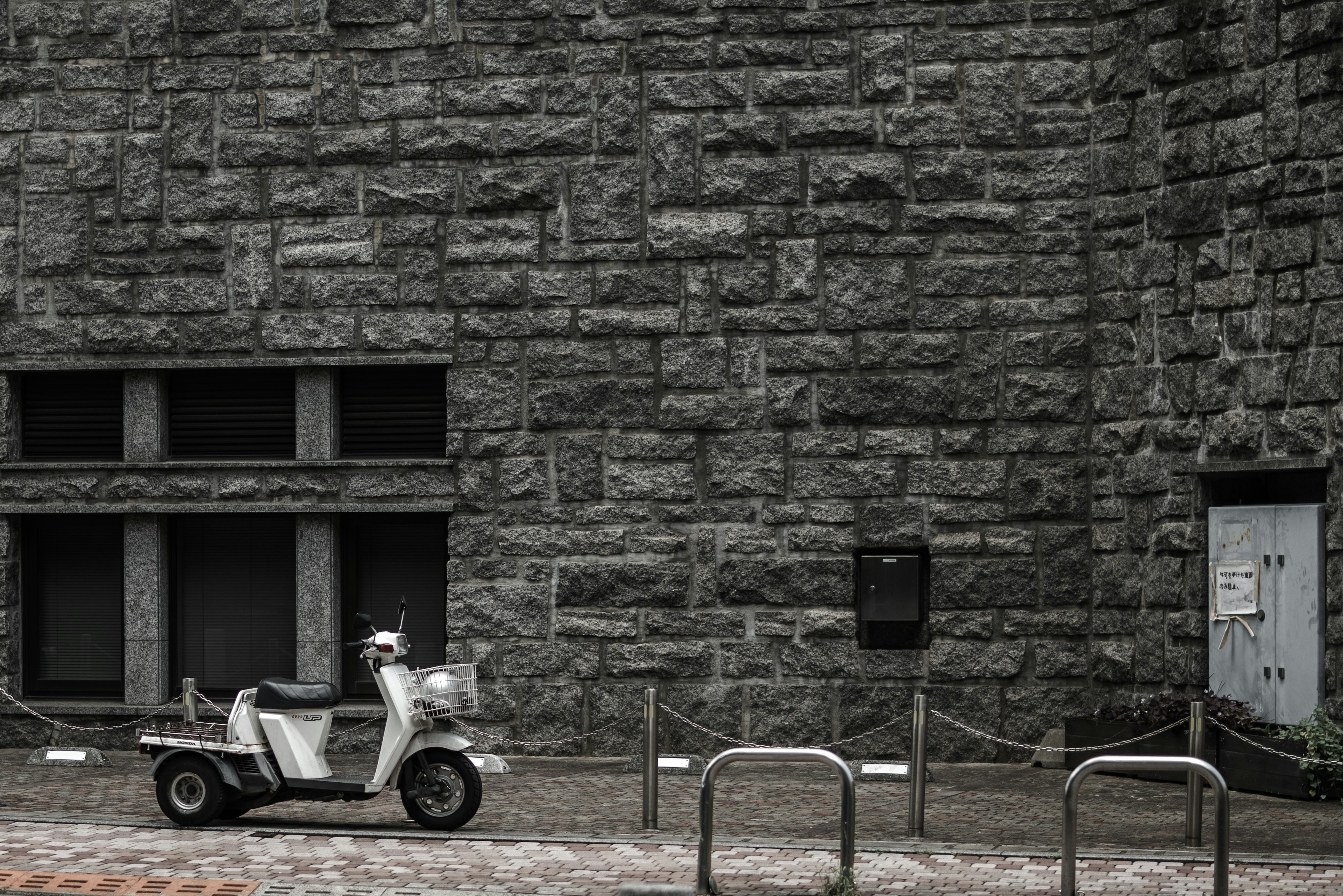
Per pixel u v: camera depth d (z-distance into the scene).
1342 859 9.34
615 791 12.34
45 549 15.48
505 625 14.56
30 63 15.20
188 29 15.02
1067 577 14.06
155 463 14.90
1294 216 12.51
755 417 14.37
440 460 14.66
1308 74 12.43
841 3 14.38
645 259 14.50
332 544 14.88
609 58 14.59
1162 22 13.52
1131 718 13.36
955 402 14.20
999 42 14.24
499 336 14.63
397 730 10.48
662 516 14.44
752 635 14.33
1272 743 11.99
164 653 15.05
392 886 8.52
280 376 15.13
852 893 8.19
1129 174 13.80
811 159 14.38
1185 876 8.88
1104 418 13.94
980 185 14.23
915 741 10.38
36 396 15.38
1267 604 12.59
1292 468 12.42
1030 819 10.98
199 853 9.49
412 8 14.80
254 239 14.91
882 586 14.17
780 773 13.39
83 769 13.65
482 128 14.70
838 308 14.30
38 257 15.12
